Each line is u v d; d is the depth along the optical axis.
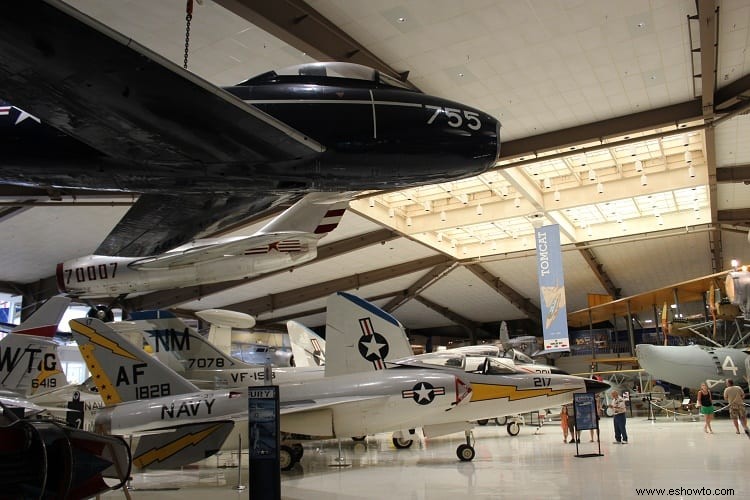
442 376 10.37
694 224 22.58
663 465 8.73
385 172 5.77
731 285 18.47
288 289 28.48
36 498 4.50
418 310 36.12
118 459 5.42
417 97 5.88
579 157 18.03
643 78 12.19
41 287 21.48
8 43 3.65
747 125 14.88
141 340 14.02
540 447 12.55
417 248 24.86
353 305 10.71
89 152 5.23
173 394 9.63
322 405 9.41
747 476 7.45
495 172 18.05
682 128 14.06
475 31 10.29
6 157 5.26
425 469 9.57
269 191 5.89
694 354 19.88
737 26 10.41
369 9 9.60
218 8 9.19
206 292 24.86
